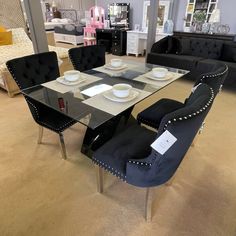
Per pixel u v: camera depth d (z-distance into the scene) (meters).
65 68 3.57
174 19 5.05
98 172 1.44
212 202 1.47
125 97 1.45
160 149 0.94
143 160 1.08
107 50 6.15
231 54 3.55
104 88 1.66
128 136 1.44
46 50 2.49
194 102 1.00
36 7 2.23
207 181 1.65
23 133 2.24
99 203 1.47
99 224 1.32
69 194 1.53
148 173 1.08
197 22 4.54
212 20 4.26
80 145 2.07
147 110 1.85
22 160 1.86
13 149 2.00
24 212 1.39
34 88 1.72
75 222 1.33
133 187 1.60
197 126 0.96
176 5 4.89
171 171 1.14
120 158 1.26
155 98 3.13
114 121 1.90
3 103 2.92
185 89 3.45
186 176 1.69
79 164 1.82
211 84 1.46
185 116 0.85
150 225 1.32
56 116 1.81
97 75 1.99
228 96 3.17
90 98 1.50
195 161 1.85
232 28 4.41
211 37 4.14
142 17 5.70
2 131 2.28
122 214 1.39
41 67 1.97
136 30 5.66
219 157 1.91
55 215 1.38
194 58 3.67
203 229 1.30
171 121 0.84
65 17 7.27
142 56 5.77
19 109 2.76
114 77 1.95
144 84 1.78
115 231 1.28
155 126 1.72
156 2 3.70
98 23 6.34
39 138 2.03
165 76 1.93
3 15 4.39
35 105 1.71
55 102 1.50
